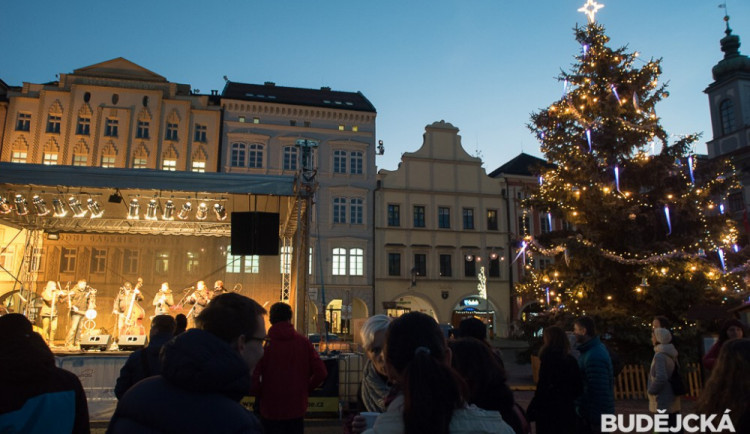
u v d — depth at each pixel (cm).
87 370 933
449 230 3678
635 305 1620
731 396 253
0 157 3044
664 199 1597
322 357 968
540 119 1798
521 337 1897
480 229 3738
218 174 1248
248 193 1249
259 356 262
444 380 205
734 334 636
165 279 1912
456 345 340
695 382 1332
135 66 3322
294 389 514
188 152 3288
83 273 1884
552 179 1700
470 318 456
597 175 1622
